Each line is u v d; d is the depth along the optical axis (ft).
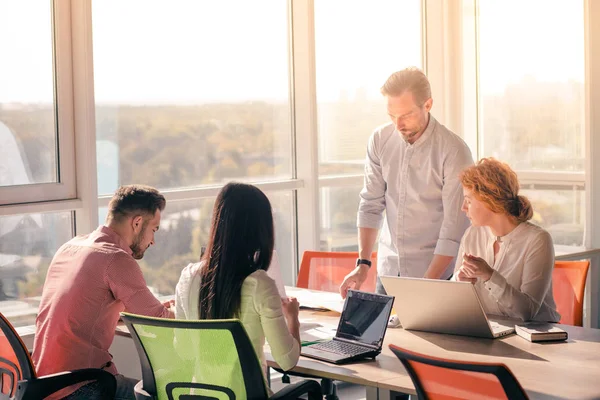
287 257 16.71
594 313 16.79
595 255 16.58
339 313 11.30
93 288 9.73
